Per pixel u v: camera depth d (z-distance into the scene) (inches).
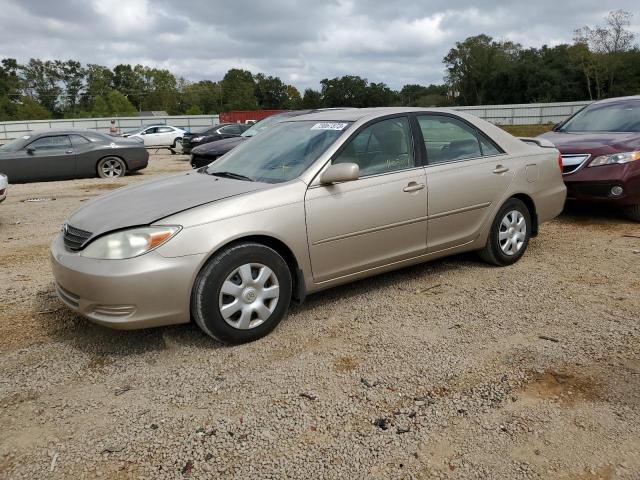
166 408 119.6
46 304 180.7
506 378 128.3
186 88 4308.6
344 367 135.0
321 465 100.7
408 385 126.2
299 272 154.9
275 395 123.4
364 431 110.1
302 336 152.6
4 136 1630.2
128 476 99.0
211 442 107.6
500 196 198.7
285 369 134.7
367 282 194.5
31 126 1635.1
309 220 153.5
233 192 150.3
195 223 137.8
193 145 849.5
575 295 178.9
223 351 144.6
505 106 1706.4
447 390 123.9
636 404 117.1
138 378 132.3
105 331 158.4
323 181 156.6
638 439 106.0
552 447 104.3
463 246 194.5
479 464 100.3
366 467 100.0
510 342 146.2
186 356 142.6
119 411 118.9
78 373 135.4
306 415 115.6
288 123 195.3
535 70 2938.0
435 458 102.1
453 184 184.9
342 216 159.6
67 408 120.4
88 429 112.7
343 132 167.5
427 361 136.9
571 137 297.9
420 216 177.5
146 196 156.6
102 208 153.7
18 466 102.2
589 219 290.5
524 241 211.5
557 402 118.6
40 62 4074.8
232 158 188.5
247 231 142.5
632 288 184.2
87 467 101.5
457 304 173.2
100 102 3427.7
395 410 116.7
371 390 124.5
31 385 130.2
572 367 132.6
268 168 168.2
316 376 131.1
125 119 1673.2
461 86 3353.8
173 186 165.2
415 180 175.6
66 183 518.0
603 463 99.9
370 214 165.2
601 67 2289.6
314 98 3762.3
